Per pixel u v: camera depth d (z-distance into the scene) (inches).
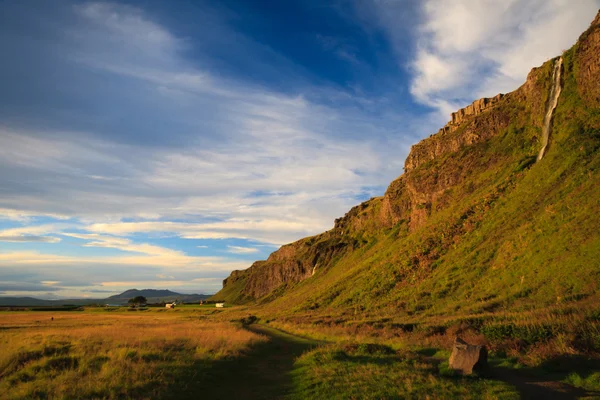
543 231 1349.7
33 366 592.1
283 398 465.7
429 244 2062.0
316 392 465.1
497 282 1296.8
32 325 2128.4
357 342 906.7
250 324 2418.8
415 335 980.6
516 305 1046.4
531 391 426.9
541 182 1685.5
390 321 1321.4
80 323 2303.2
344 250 4419.3
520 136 2394.2
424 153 3629.4
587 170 1462.8
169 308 5777.6
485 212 1915.6
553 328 674.2
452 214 2209.6
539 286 1089.4
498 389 420.8
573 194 1400.1
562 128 1863.9
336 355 693.9
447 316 1177.4
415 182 3196.4
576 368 509.4
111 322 2369.6
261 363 750.5
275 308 3567.9
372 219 4411.9
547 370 525.0
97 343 809.5
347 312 1865.2
